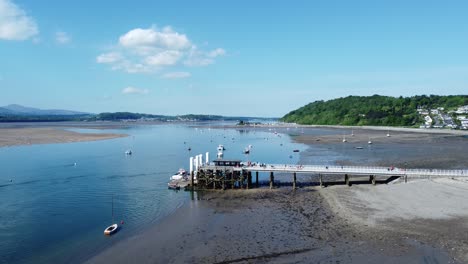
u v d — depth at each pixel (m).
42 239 41.88
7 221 48.41
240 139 187.38
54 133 196.25
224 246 38.53
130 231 44.38
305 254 35.69
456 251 35.06
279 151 128.62
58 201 58.53
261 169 66.31
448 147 131.50
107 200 59.22
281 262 34.12
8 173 82.31
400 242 37.66
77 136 182.62
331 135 198.62
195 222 47.06
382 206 49.78
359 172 64.12
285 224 44.88
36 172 83.88
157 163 99.50
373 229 41.53
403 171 64.19
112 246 39.53
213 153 124.56
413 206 48.91
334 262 33.69
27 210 53.44
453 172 63.78
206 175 67.25
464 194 52.88
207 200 58.59
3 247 39.66
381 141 159.12
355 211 48.31
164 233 43.22
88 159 106.38
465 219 43.34
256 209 52.22
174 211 52.62
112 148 136.75
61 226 46.34
